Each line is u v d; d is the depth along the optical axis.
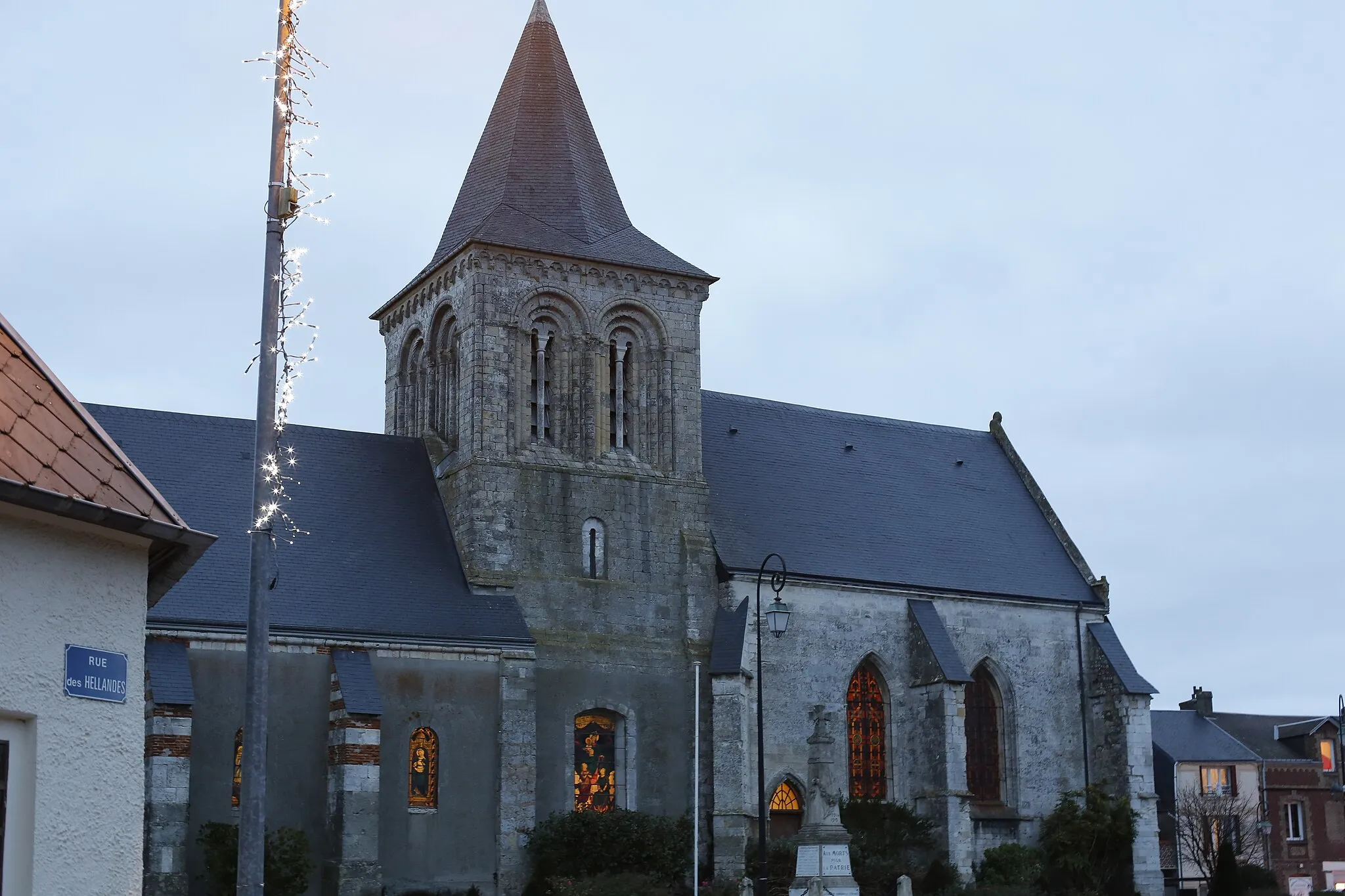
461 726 50.81
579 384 57.00
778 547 59.59
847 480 65.25
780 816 56.91
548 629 53.94
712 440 62.78
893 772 59.72
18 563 13.50
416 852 49.19
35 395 14.61
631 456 57.53
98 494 14.30
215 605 48.25
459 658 51.28
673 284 58.88
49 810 13.51
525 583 53.94
